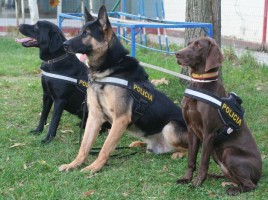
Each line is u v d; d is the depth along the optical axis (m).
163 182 4.61
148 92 5.17
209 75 4.29
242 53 11.34
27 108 7.24
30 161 5.15
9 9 17.95
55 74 5.72
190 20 8.11
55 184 4.52
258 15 13.16
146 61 10.89
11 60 11.12
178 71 9.71
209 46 4.22
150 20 8.52
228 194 4.26
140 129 5.33
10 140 5.76
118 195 4.26
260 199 4.14
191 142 4.52
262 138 5.99
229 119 4.29
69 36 14.84
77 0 17.25
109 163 5.14
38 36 5.70
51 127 5.80
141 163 5.14
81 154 5.07
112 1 17.09
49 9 17.84
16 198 4.20
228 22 14.37
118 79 4.95
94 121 5.15
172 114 5.32
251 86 8.69
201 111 4.25
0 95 7.97
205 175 4.40
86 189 4.41
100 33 4.89
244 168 4.24
